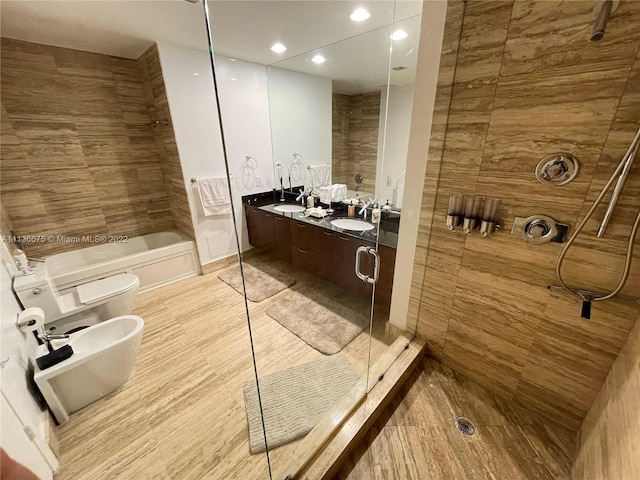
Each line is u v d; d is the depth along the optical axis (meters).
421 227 1.64
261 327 2.27
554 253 1.23
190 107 2.72
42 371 1.39
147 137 3.15
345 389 1.66
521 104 1.15
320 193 3.14
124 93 2.90
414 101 1.46
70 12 1.85
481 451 1.34
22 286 1.81
